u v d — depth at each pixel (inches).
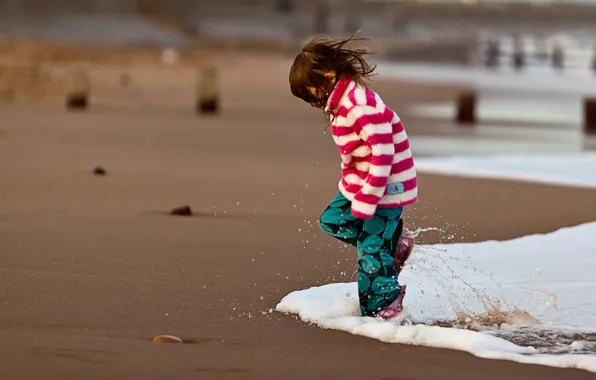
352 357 441.1
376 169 485.7
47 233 770.2
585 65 6988.2
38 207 911.0
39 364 419.8
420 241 737.0
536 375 417.7
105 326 490.9
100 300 549.6
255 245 737.6
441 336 464.1
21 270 625.9
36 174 1167.0
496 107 2893.7
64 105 2581.2
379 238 502.3
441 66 6496.1
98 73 3939.5
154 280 605.9
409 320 501.4
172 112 2447.1
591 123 2070.6
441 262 651.5
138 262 661.3
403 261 515.8
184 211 883.4
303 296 554.3
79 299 550.9
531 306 540.1
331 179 1178.6
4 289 571.2
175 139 1729.8
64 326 489.1
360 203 489.7
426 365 430.0
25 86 3127.5
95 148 1526.8
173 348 450.3
